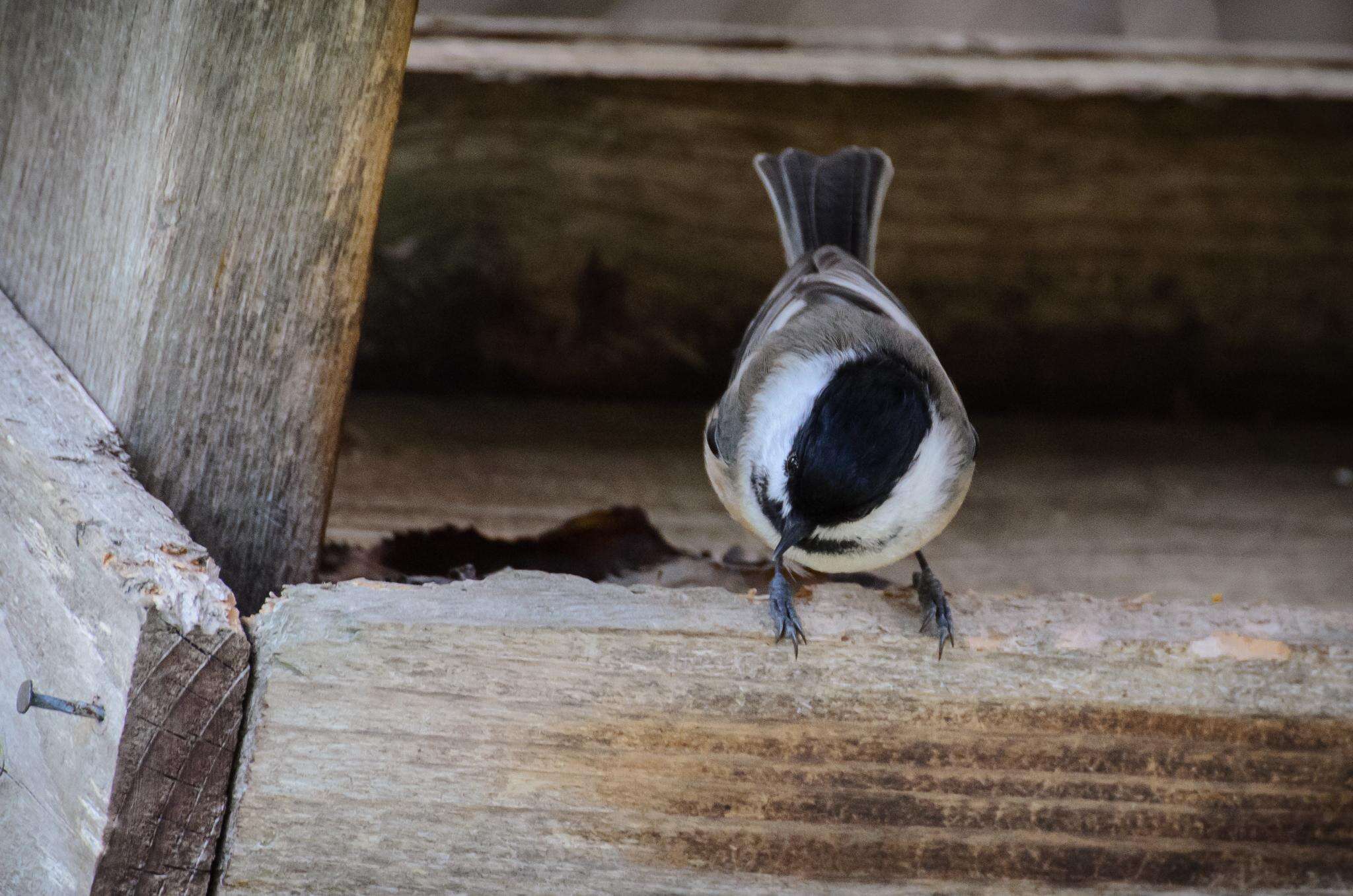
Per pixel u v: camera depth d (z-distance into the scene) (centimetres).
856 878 505
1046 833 510
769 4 1714
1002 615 517
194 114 525
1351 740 511
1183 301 979
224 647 461
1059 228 955
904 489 645
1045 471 942
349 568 695
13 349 559
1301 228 962
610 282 952
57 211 569
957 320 977
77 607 474
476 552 744
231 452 557
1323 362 1002
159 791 459
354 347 571
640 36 1005
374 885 481
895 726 500
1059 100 925
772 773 498
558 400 997
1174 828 513
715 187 936
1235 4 1733
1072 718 504
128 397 538
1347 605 777
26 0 576
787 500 647
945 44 1022
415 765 482
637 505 851
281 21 529
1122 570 814
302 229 550
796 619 500
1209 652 505
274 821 474
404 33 548
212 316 544
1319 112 938
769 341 714
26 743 500
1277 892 518
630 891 496
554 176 926
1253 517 890
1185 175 947
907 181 941
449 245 934
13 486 510
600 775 491
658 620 492
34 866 486
